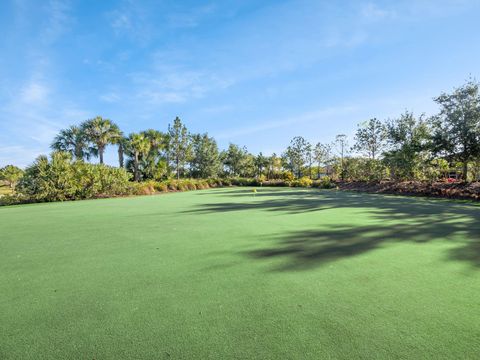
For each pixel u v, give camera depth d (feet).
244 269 9.21
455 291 7.30
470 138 37.86
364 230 15.07
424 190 41.39
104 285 8.08
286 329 5.63
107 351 5.04
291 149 108.78
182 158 104.06
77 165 44.60
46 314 6.43
